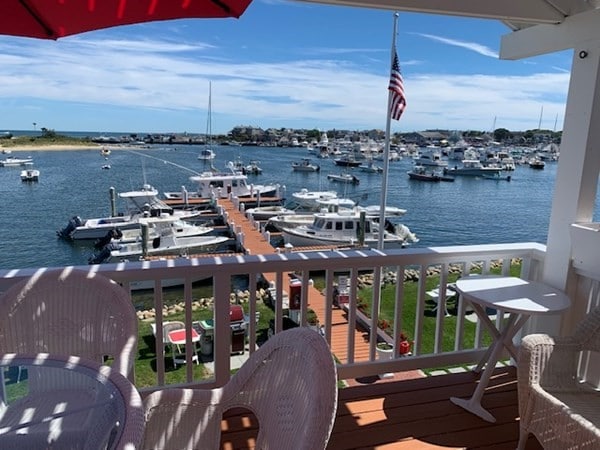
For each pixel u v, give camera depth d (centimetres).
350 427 196
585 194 218
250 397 131
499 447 186
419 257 231
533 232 1938
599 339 175
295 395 108
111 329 156
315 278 1043
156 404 132
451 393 226
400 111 717
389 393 225
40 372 121
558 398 165
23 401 113
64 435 102
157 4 124
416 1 190
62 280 158
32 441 101
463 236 1886
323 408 88
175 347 564
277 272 211
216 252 1518
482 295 201
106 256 1394
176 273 195
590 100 208
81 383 117
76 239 1605
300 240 1577
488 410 212
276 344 125
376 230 1639
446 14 198
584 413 156
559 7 205
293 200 2508
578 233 216
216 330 207
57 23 133
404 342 404
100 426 101
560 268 228
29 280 155
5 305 149
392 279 995
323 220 1617
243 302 917
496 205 2458
